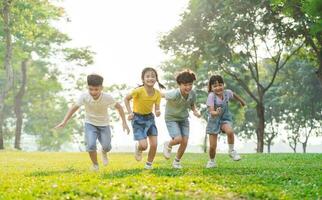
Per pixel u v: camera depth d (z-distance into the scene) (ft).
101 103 35.27
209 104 36.42
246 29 101.60
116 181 26.66
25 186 26.18
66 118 35.24
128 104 34.91
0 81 181.16
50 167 42.06
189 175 30.30
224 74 129.29
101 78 34.83
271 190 24.71
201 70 137.28
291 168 38.11
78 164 46.68
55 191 23.84
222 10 103.19
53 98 211.82
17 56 134.31
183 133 36.63
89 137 35.42
